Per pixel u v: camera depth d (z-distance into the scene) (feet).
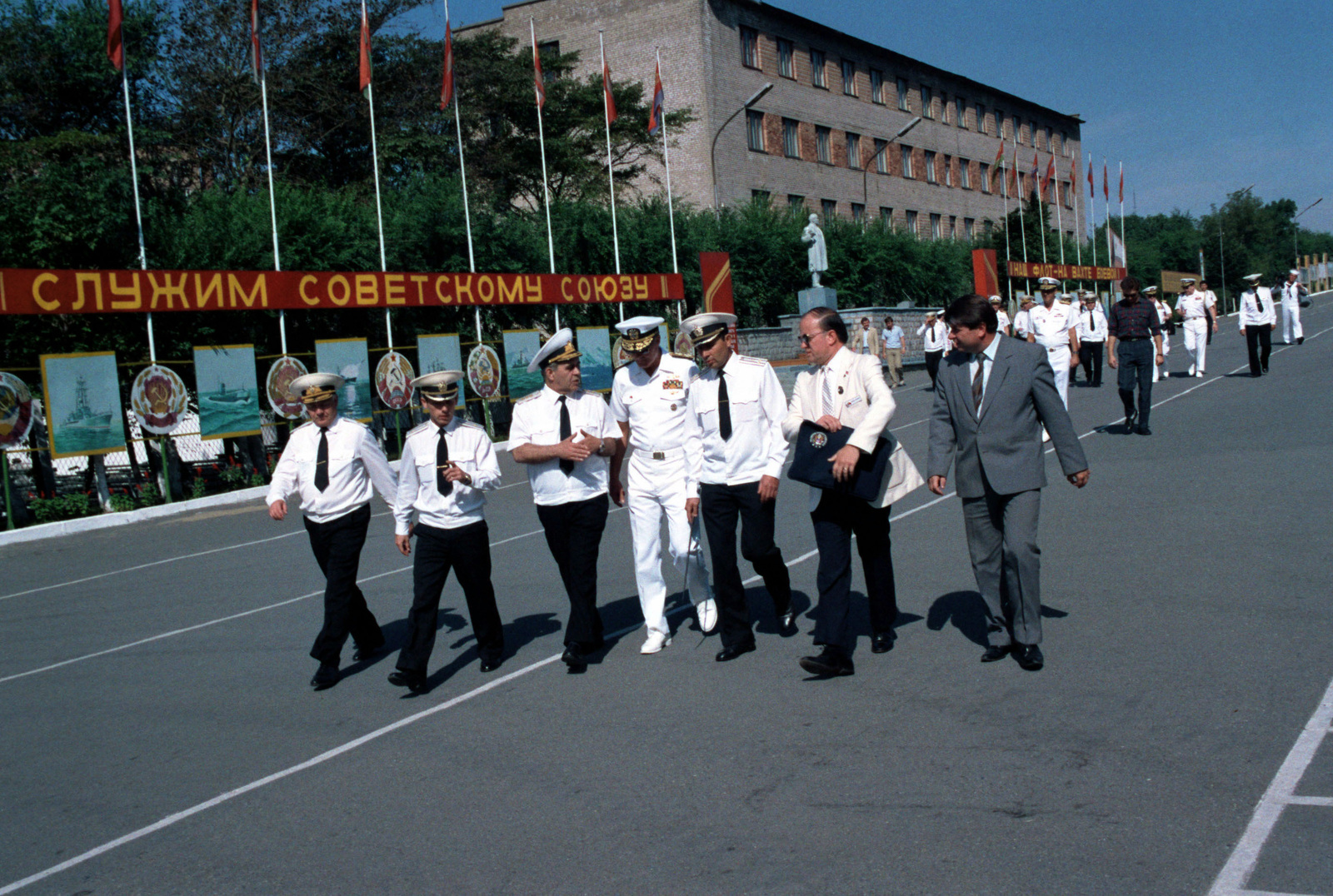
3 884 14.15
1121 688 17.16
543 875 12.84
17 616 33.01
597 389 82.43
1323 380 58.34
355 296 65.46
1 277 49.83
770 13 153.28
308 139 111.24
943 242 159.53
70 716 21.67
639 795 14.90
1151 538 27.17
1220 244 263.08
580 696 19.67
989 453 18.63
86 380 53.83
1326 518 27.07
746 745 16.37
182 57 100.78
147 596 34.32
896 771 14.83
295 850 14.29
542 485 21.45
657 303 99.76
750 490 21.02
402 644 25.35
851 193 171.22
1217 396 57.77
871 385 19.21
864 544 20.42
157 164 97.04
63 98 92.94
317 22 107.04
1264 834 12.14
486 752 17.28
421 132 114.21
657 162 142.51
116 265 60.70
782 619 22.63
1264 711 15.64
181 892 13.42
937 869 12.03
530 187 128.98
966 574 25.89
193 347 59.67
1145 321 46.24
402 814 15.11
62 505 54.24
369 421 66.59
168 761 18.43
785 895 11.80
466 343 78.13
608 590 28.58
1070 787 13.80
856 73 173.47
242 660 24.94
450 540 21.31
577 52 132.67
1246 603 20.89
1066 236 204.23
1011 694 17.43
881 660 19.92
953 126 201.46
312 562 37.91
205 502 58.65
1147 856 11.91
